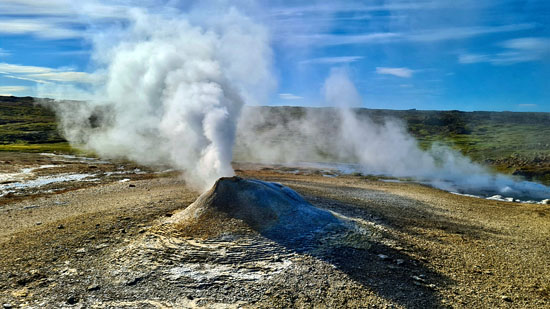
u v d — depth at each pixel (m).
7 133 80.88
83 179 35.41
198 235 15.30
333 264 13.46
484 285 12.95
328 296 11.66
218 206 17.09
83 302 11.19
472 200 29.27
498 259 15.45
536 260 15.53
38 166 42.84
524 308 11.55
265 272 12.82
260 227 15.62
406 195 30.00
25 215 20.91
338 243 15.17
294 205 17.66
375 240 16.09
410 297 11.79
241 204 16.98
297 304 11.23
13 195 27.23
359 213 21.12
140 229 16.77
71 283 12.20
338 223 17.22
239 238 14.83
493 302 11.80
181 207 20.98
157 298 11.43
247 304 11.17
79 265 13.44
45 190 29.48
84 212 21.20
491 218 22.88
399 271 13.43
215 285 12.08
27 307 10.81
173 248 14.31
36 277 12.56
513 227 20.77
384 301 11.50
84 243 15.34
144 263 13.37
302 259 13.65
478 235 18.77
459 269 14.13
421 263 14.31
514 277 13.75
